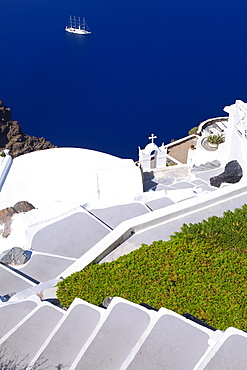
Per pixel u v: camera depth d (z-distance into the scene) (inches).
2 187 1327.5
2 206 1245.1
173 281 647.8
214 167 1382.9
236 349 448.8
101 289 644.7
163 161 1422.2
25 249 821.2
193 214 844.6
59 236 848.3
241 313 582.2
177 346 468.8
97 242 828.6
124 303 538.9
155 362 453.1
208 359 440.1
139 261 692.1
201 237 736.3
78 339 512.7
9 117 2150.6
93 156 1482.5
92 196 1264.8
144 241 781.9
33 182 1347.2
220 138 1488.7
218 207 863.1
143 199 992.9
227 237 728.3
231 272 658.2
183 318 500.4
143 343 472.1
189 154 1540.4
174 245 722.2
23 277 734.5
